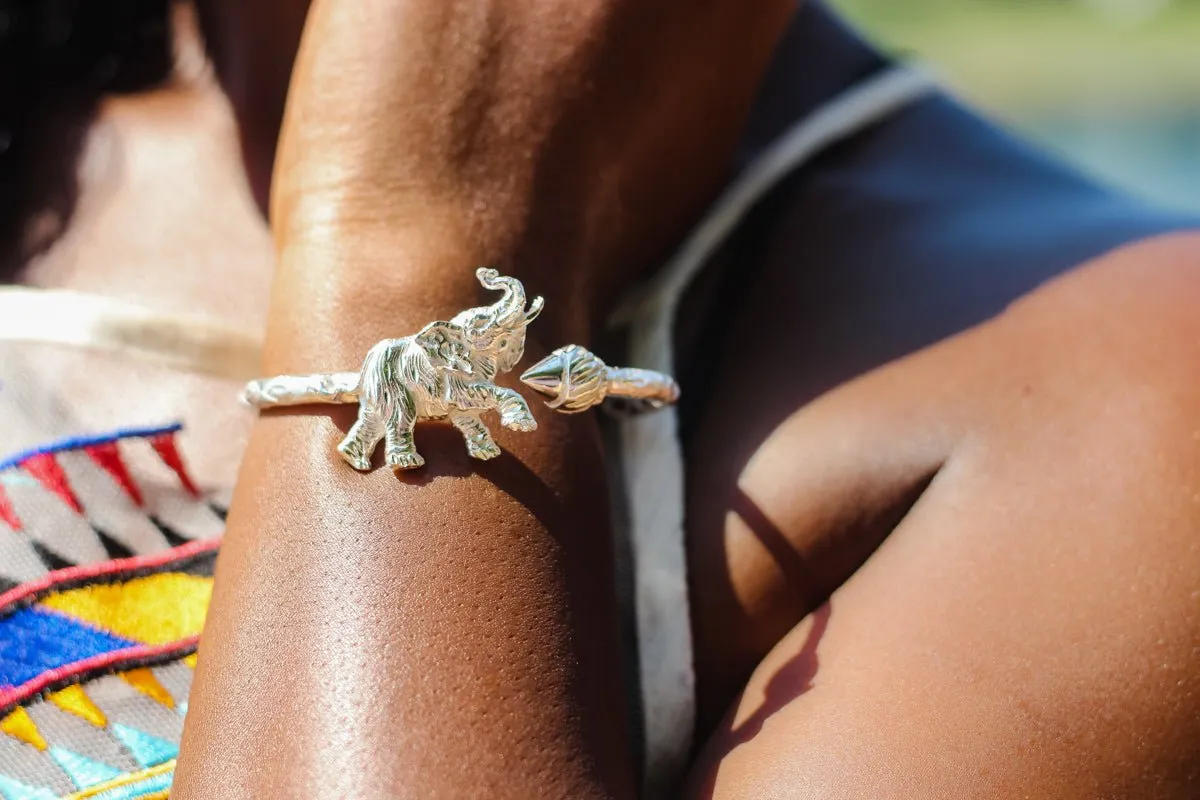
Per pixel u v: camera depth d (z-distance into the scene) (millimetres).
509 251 372
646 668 379
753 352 406
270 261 437
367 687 338
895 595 361
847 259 411
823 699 355
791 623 377
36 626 379
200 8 470
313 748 335
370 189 372
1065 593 348
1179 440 352
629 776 352
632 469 393
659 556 385
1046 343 374
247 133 453
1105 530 350
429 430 357
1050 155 445
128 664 379
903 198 423
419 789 332
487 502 352
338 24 382
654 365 404
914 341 388
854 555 375
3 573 383
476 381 353
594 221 386
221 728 344
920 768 341
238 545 357
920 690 348
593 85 378
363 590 344
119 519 395
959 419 373
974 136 442
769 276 416
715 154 404
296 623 345
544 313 374
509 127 375
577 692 347
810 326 402
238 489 365
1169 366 359
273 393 360
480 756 336
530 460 359
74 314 417
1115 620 344
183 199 449
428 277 365
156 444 402
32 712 371
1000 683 344
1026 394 370
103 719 374
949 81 467
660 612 381
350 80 377
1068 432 362
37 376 413
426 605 343
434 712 337
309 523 351
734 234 421
